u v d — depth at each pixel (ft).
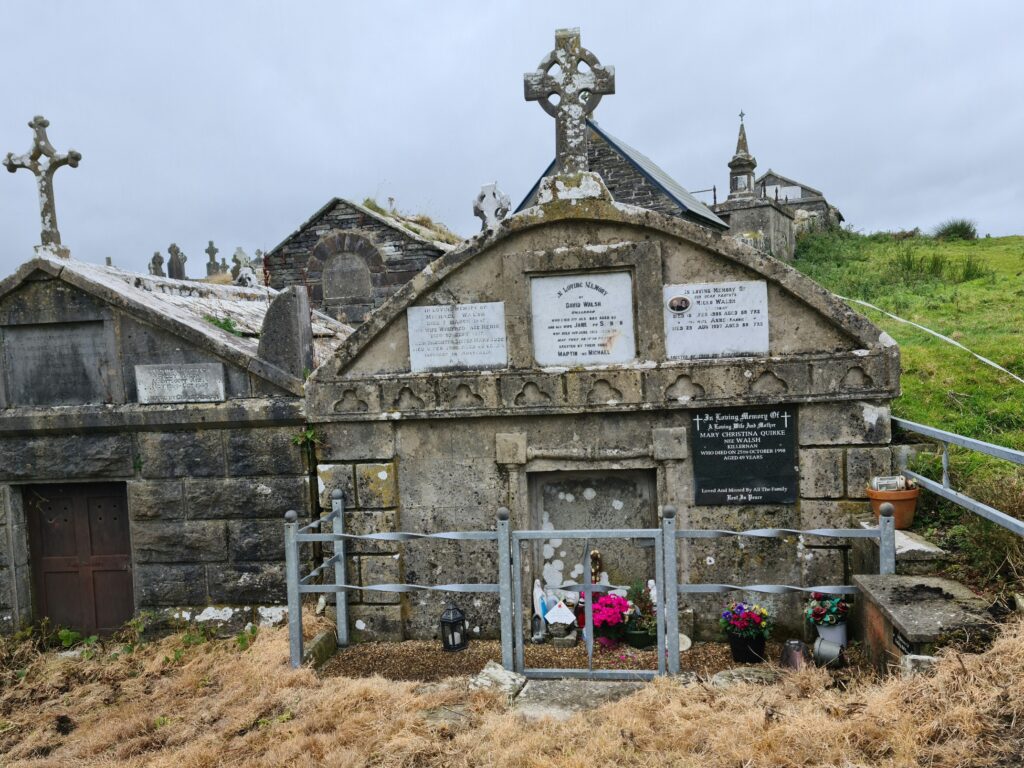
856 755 13.30
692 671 19.97
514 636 22.07
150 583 25.91
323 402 24.36
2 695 23.38
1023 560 16.98
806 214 99.96
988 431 26.07
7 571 26.53
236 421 24.85
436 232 72.08
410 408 24.00
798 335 22.30
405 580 24.85
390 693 19.75
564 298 23.31
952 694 13.71
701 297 22.61
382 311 23.86
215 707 20.59
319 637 23.57
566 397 23.22
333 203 61.62
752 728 14.99
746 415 22.76
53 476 26.07
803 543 22.53
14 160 26.32
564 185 22.80
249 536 25.40
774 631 23.02
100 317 25.18
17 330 25.75
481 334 23.66
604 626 23.18
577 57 22.74
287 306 24.85
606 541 24.88
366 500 24.47
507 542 20.06
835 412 22.18
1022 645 14.10
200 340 24.86
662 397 22.75
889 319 43.68
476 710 18.33
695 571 23.39
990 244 83.97
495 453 24.07
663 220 22.34
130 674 23.93
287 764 16.67
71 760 18.76
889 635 16.93
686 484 23.25
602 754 15.26
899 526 21.36
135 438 25.66
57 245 26.45
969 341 35.60
